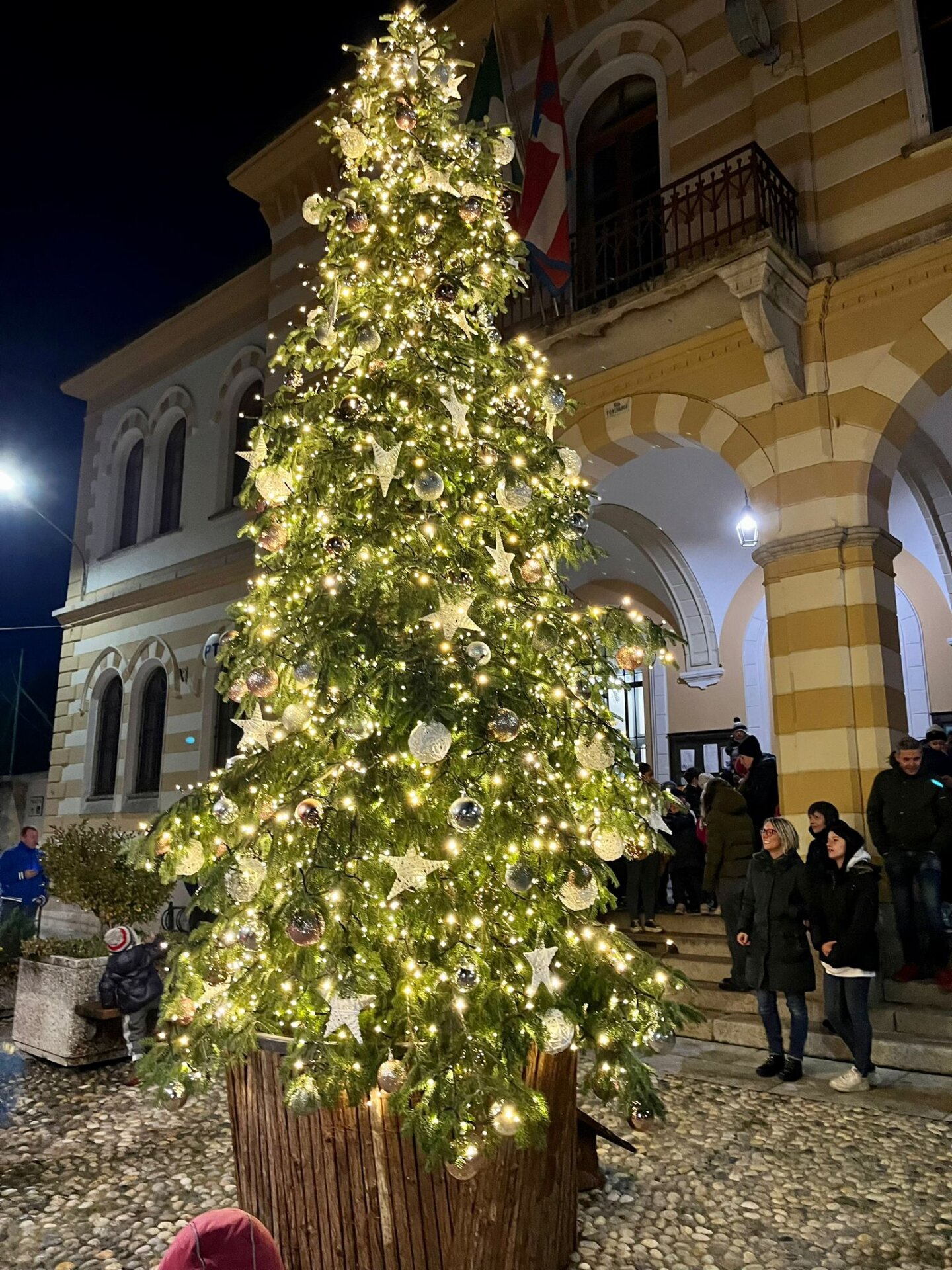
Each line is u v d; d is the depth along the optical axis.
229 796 3.49
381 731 3.45
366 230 4.51
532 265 9.55
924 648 12.19
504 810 3.38
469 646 3.37
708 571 13.54
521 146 10.86
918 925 6.69
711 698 13.77
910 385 7.71
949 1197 4.04
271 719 4.04
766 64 8.93
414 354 4.18
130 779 15.30
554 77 9.51
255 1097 3.50
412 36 4.79
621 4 10.42
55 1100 5.78
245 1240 2.03
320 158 13.34
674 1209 3.95
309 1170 3.30
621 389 9.33
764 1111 5.25
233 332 15.27
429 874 3.37
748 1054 6.54
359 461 3.88
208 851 3.71
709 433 8.70
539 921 3.49
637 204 8.97
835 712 7.54
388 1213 3.11
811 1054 6.46
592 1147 4.17
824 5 8.80
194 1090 3.74
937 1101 5.38
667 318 8.66
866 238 8.23
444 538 3.88
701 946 8.22
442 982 3.23
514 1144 3.11
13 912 10.20
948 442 10.33
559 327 9.20
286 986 3.44
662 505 12.46
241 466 14.76
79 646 17.17
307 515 4.18
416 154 4.56
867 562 7.64
